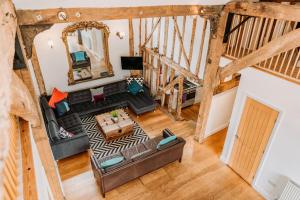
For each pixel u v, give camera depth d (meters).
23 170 1.89
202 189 5.12
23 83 2.97
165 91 7.98
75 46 7.81
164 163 5.46
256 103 4.76
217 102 6.20
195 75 6.26
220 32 4.96
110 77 8.46
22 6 2.90
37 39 6.59
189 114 8.16
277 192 4.66
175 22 6.49
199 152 6.19
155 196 4.92
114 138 6.59
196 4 4.50
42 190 2.36
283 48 3.86
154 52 7.84
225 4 4.75
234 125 5.37
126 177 4.93
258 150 4.91
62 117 6.89
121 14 3.75
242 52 5.45
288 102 4.10
